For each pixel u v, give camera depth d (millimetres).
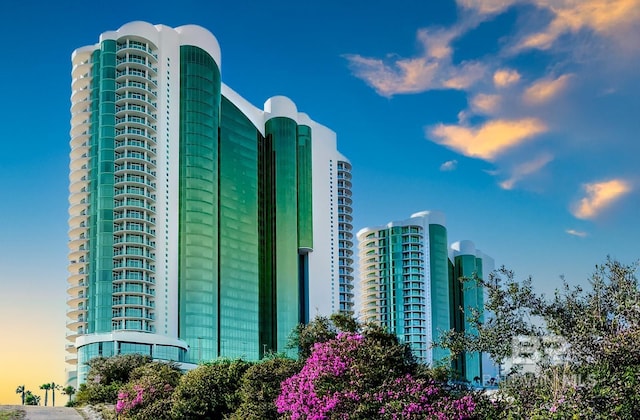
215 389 47969
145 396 50031
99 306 139875
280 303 193125
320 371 33531
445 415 29297
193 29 170500
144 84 156875
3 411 60125
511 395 27797
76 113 154625
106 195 146500
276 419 42875
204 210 162500
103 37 156875
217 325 168875
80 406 69562
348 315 57156
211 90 170750
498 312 28500
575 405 24172
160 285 148875
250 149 193875
